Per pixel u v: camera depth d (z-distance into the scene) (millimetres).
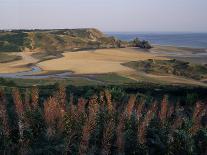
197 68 111188
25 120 13586
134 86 43375
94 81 87688
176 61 121312
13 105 17547
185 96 31375
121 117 14234
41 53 163000
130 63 120188
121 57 142375
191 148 13188
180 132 13602
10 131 13344
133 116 14648
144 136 13078
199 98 29281
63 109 14586
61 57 141250
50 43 194625
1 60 137625
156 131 13977
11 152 12547
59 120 13344
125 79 91938
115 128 13688
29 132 13102
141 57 143750
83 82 85125
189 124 14531
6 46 179375
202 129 14633
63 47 191875
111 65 117062
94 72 102500
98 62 125062
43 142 12781
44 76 97312
